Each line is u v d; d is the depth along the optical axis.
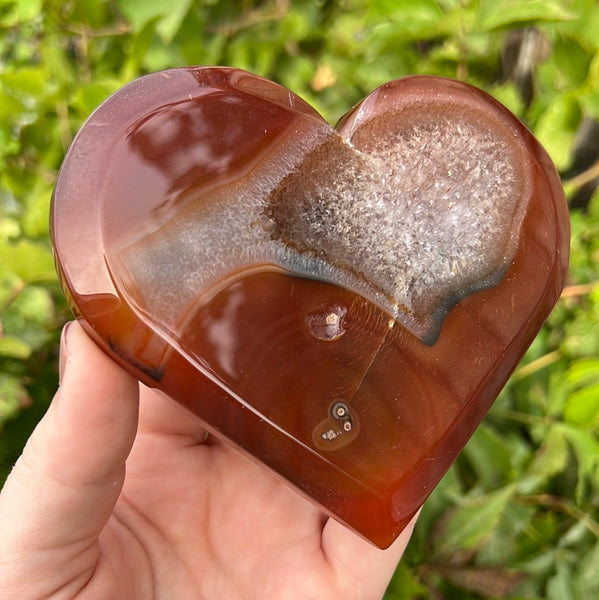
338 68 0.29
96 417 0.14
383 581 0.19
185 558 0.19
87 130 0.14
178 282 0.13
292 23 0.29
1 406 0.23
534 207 0.15
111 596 0.16
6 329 0.24
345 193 0.14
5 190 0.29
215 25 0.30
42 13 0.29
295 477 0.14
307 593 0.19
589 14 0.25
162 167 0.13
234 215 0.14
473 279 0.15
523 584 0.26
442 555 0.26
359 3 0.30
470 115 0.16
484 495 0.25
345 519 0.14
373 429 0.14
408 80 0.16
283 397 0.13
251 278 0.13
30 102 0.27
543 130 0.25
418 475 0.14
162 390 0.13
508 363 0.15
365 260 0.14
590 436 0.26
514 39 0.30
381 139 0.15
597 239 0.27
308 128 0.15
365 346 0.14
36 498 0.14
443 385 0.15
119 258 0.13
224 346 0.13
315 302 0.14
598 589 0.26
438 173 0.15
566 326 0.27
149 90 0.14
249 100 0.15
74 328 0.15
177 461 0.20
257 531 0.20
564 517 0.28
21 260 0.23
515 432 0.27
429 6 0.26
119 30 0.29
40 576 0.14
